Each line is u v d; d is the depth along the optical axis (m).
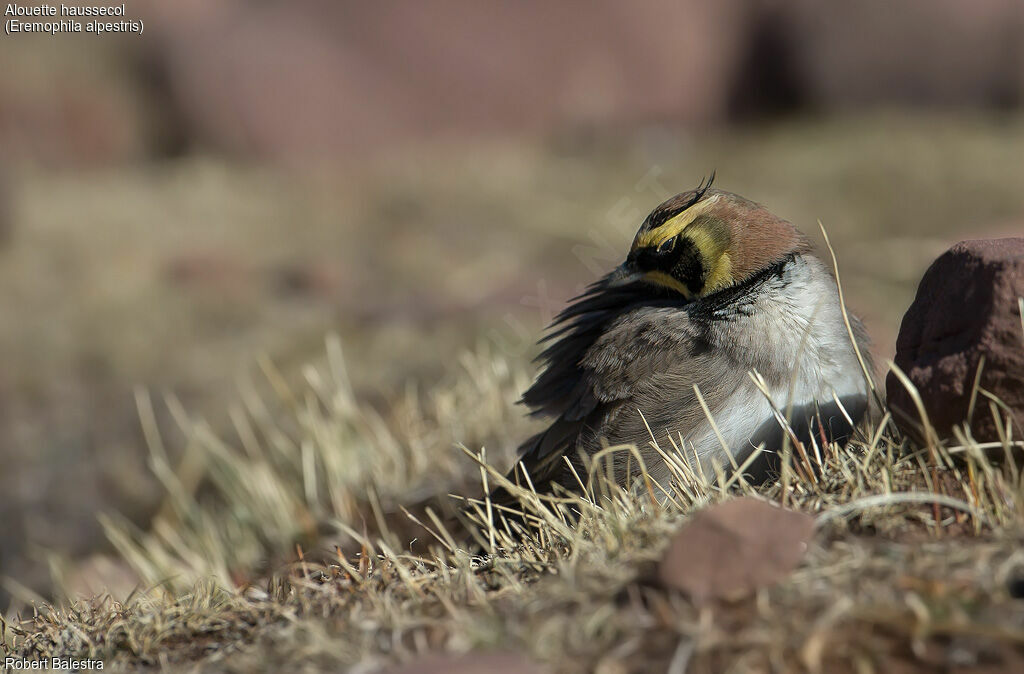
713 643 4.31
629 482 6.68
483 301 16.20
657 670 4.26
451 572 5.65
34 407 13.70
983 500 5.23
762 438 6.65
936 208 19.34
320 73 25.80
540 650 4.43
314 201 22.02
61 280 17.80
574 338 7.94
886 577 4.57
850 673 4.16
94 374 14.42
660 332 7.10
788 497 5.51
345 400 10.50
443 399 10.11
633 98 27.09
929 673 4.12
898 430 6.09
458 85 26.34
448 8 26.56
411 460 9.45
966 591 4.44
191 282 17.72
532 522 6.34
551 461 7.53
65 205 22.03
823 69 27.05
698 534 4.78
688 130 27.11
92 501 11.95
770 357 6.70
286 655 4.90
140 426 13.24
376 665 4.62
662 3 27.05
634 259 7.50
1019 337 5.47
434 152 25.17
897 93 26.86
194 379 14.07
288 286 17.64
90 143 25.69
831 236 18.59
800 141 24.75
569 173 23.30
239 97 25.58
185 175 24.12
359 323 15.51
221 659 5.19
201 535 9.83
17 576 10.84
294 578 5.98
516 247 18.91
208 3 27.50
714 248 7.05
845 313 6.86
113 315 16.02
